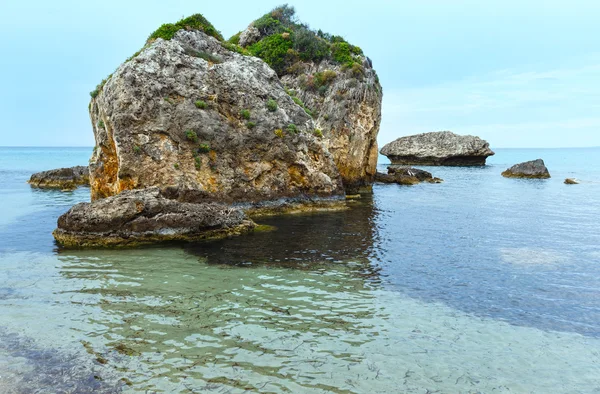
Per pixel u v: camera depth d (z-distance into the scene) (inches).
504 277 546.6
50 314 401.4
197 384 284.8
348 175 1603.1
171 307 422.6
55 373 297.1
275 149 1063.0
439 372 307.7
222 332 366.9
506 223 943.0
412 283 518.6
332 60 1749.5
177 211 724.0
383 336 366.9
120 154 876.0
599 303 456.4
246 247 685.9
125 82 908.6
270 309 423.2
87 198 1352.1
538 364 324.2
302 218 989.2
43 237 742.5
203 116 981.8
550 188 1750.7
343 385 287.0
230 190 986.7
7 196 1403.8
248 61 1160.2
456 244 733.3
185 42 1069.8
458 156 3526.1
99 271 542.6
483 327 391.5
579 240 769.6
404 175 2031.3
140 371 301.1
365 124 1649.9
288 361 318.7
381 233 821.2
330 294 473.1
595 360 332.2
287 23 1983.3
